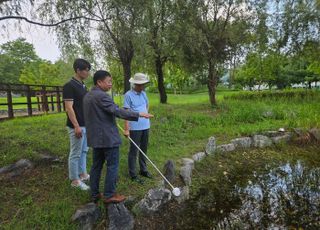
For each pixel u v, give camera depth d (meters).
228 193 4.89
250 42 12.51
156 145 6.31
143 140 4.55
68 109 3.77
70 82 3.83
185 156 5.84
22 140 5.83
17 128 7.09
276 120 9.00
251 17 11.93
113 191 3.64
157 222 3.87
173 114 9.31
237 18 11.79
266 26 12.24
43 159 4.90
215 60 12.12
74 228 3.29
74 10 5.64
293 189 5.06
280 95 14.82
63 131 6.79
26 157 4.90
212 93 12.44
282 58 14.22
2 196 3.79
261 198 4.73
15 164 4.60
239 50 12.63
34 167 4.71
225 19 11.73
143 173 4.62
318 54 13.45
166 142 6.62
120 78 14.40
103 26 7.56
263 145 7.32
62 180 4.26
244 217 4.15
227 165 6.10
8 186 4.08
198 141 6.94
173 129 7.72
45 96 11.45
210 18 11.82
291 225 3.94
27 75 31.42
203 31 11.70
